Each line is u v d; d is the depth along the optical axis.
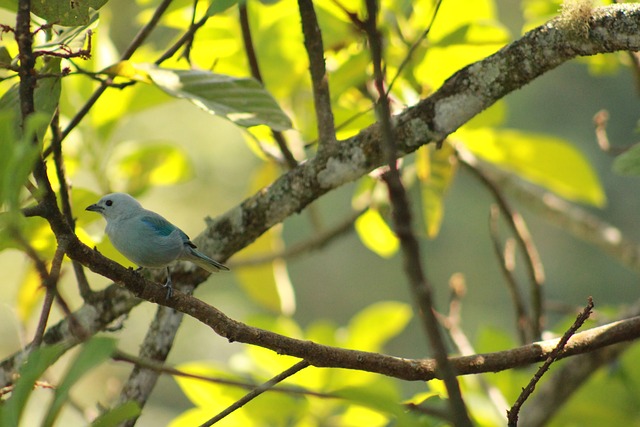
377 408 4.32
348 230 12.51
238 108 7.04
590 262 25.47
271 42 10.66
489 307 25.69
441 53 9.80
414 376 6.21
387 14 10.02
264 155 11.20
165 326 7.98
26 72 5.77
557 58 6.66
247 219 7.83
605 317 10.98
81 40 6.79
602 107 24.75
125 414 4.39
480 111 6.98
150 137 21.41
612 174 24.86
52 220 5.55
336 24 10.21
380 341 11.02
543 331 10.80
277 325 10.57
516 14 21.78
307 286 28.16
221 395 9.10
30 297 8.89
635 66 10.95
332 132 7.50
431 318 3.85
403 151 7.22
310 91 11.64
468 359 6.34
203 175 22.08
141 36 8.16
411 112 7.14
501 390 10.17
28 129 3.86
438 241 25.66
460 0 10.12
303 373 9.70
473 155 12.73
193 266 8.38
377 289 27.81
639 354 9.63
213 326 6.12
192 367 9.43
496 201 11.15
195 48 10.54
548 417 9.49
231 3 6.33
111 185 11.85
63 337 7.87
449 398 3.85
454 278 10.88
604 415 9.73
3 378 7.96
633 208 24.73
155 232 7.98
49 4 6.57
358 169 7.33
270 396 9.36
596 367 9.26
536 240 26.03
